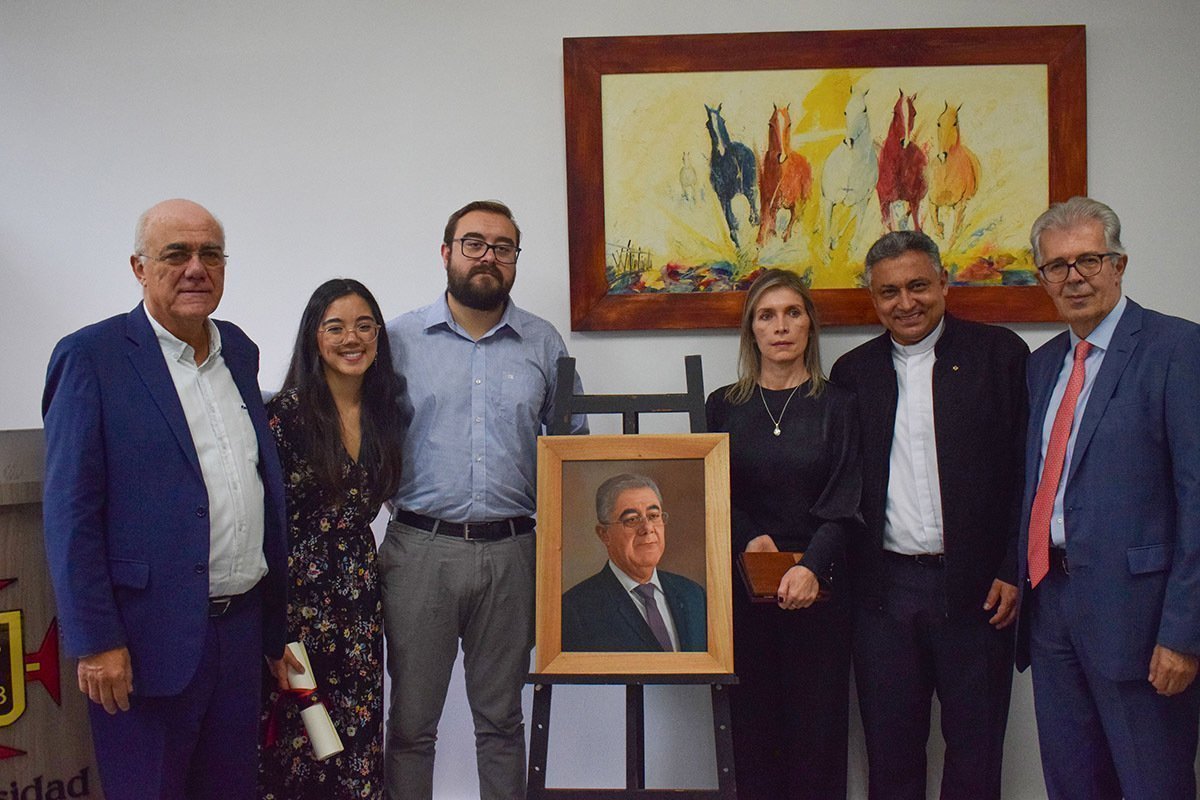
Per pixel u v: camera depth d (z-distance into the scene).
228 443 2.12
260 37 3.06
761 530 2.65
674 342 3.06
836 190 3.02
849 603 2.68
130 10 3.06
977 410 2.62
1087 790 2.38
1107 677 2.24
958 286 3.03
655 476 2.45
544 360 2.73
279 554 2.22
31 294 3.08
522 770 2.70
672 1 3.03
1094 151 3.03
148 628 1.97
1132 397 2.24
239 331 2.29
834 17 3.03
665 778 3.08
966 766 2.62
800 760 2.62
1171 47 3.01
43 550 2.03
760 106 3.02
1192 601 2.13
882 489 2.66
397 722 2.58
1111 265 2.27
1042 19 3.02
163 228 2.01
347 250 3.08
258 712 2.20
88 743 2.08
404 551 2.59
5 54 3.06
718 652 2.37
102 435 1.96
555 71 3.05
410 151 3.06
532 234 3.07
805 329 2.67
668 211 3.03
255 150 3.08
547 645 2.39
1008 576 2.59
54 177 3.07
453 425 2.60
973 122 3.01
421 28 3.06
